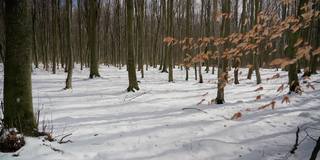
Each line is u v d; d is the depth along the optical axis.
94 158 5.36
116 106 10.08
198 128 7.21
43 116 8.23
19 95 5.58
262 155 5.74
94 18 20.36
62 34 30.08
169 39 4.40
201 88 15.46
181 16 29.34
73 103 10.66
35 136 5.68
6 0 5.51
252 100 10.78
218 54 4.26
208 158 5.65
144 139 6.45
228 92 13.46
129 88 13.79
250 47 3.80
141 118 8.24
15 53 5.53
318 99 10.30
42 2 28.78
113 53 40.78
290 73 11.02
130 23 13.64
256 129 7.11
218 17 4.58
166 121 7.86
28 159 4.85
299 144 6.16
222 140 6.44
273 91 12.91
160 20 33.03
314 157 3.92
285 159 5.55
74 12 38.81
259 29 3.64
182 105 10.09
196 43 4.27
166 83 18.09
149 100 11.34
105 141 6.23
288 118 7.93
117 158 5.47
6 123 5.52
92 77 20.38
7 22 5.55
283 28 3.48
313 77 15.66
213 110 9.05
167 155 5.69
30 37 5.73
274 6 3.70
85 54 35.81
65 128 7.01
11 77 5.55
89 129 7.02
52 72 25.14
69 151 5.42
